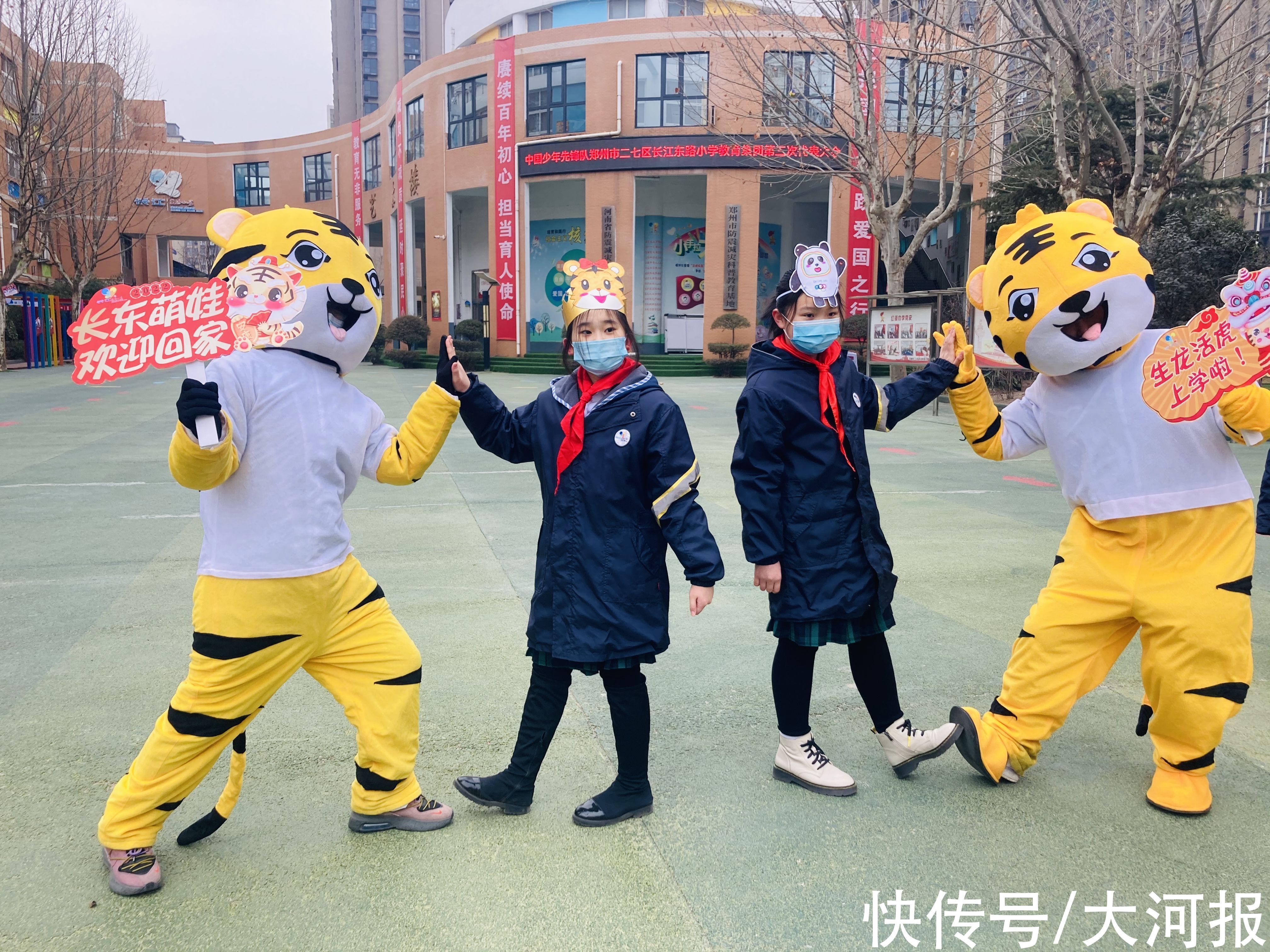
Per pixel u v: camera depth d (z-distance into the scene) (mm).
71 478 8250
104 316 2105
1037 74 14000
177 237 37781
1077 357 2646
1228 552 2584
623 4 26250
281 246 2320
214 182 37688
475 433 2609
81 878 2352
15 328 26516
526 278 25469
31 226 26203
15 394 16469
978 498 7754
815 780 2826
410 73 27609
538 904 2258
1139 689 3648
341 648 2455
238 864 2420
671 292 26062
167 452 9766
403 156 28781
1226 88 11133
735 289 23438
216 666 2242
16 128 27047
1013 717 2816
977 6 14086
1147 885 2355
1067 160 11500
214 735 2287
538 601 2561
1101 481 2666
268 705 3453
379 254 35594
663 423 2475
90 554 5656
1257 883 2365
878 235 14867
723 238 23234
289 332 2135
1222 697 2580
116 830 2270
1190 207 14781
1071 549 2797
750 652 4059
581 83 23828
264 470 2246
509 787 2648
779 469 2689
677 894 2301
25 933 2131
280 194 37125
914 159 14430
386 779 2510
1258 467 9008
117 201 31578
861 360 22766
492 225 25438
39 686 3607
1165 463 2590
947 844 2541
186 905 2246
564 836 2574
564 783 2895
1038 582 5195
